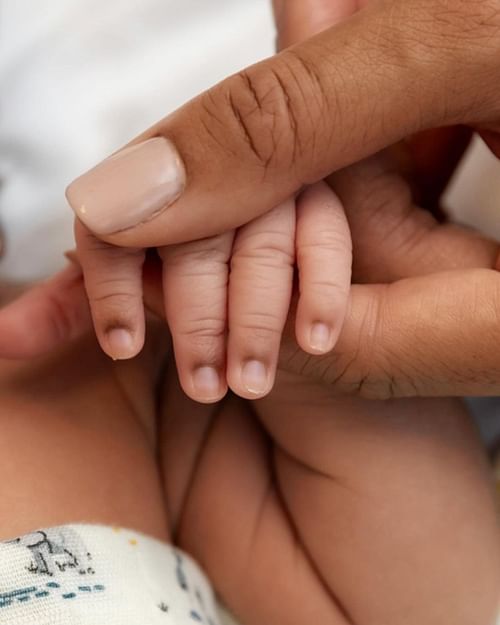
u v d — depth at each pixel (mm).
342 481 254
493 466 294
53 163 285
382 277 238
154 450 268
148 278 221
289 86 203
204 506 267
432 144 260
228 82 205
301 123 203
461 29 202
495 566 256
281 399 257
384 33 204
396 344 219
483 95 208
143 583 226
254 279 211
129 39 290
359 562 252
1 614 207
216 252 212
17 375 251
